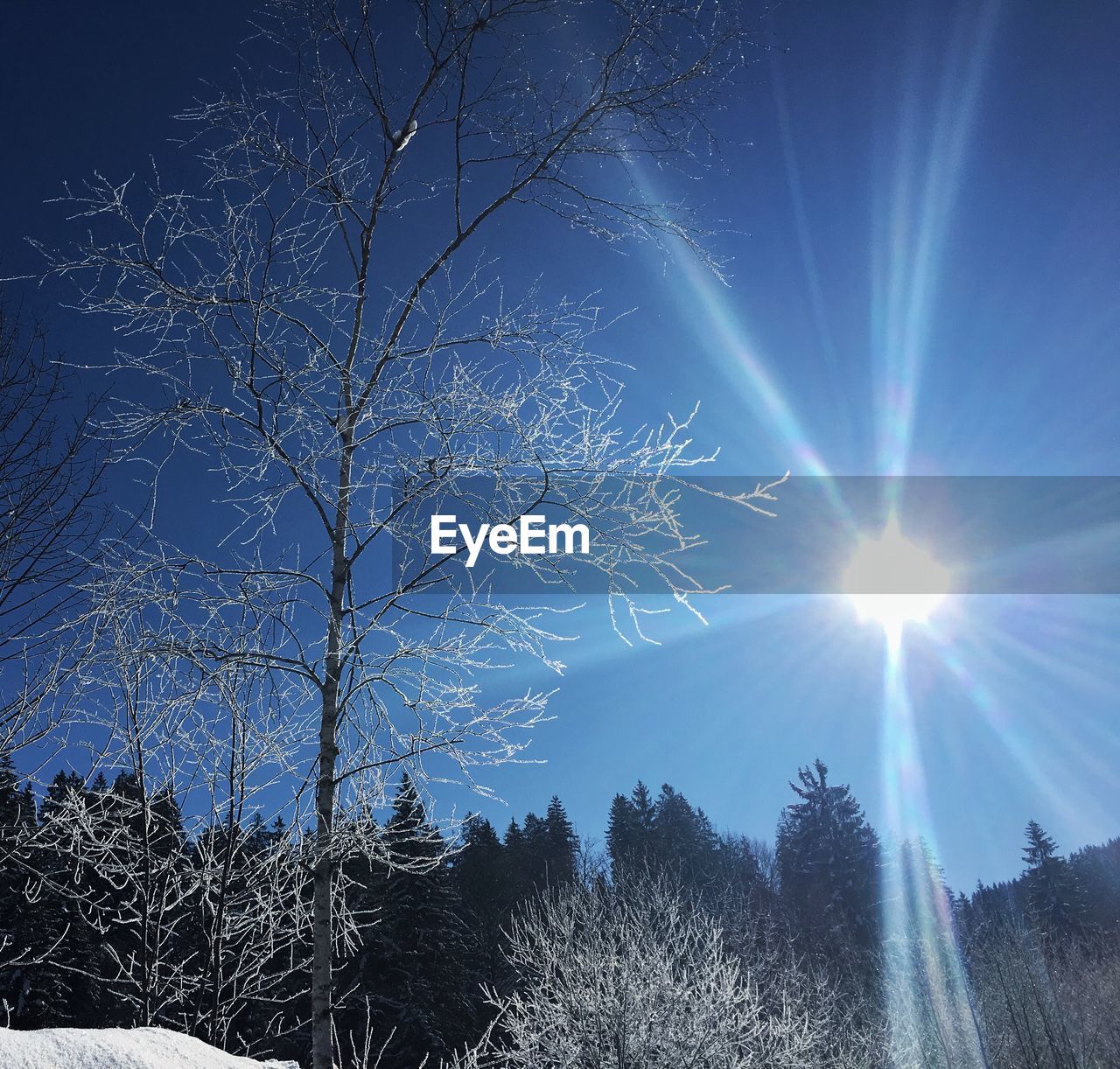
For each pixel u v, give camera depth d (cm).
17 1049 279
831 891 4012
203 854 612
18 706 569
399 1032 1852
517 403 488
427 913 2055
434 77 510
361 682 475
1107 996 2769
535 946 1462
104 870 578
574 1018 1298
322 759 475
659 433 457
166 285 462
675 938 1434
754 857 4019
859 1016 2208
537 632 484
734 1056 1327
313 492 488
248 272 473
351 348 509
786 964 1878
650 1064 1249
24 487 607
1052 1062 2519
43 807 575
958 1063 2500
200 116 479
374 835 481
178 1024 582
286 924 658
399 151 516
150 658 500
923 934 2966
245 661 485
